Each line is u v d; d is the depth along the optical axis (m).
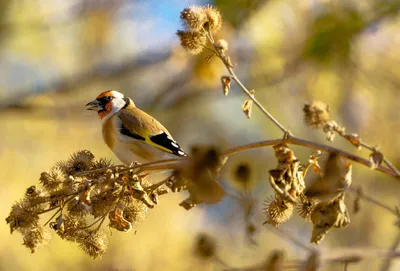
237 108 16.73
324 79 15.62
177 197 14.61
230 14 14.52
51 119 16.86
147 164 6.80
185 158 6.67
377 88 15.23
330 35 14.34
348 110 15.77
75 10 18.02
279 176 6.42
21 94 17.33
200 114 16.89
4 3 17.42
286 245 13.31
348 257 5.97
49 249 13.59
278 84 16.06
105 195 6.89
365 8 14.43
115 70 17.77
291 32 15.02
